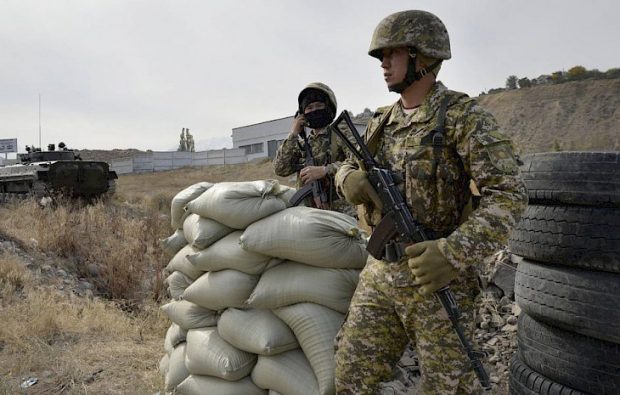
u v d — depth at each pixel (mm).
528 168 2805
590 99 47031
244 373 2902
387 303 2164
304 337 2582
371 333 2195
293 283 2646
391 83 2123
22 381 3887
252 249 2719
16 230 9266
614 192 2498
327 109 3867
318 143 3875
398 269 2090
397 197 2057
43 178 13516
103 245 8781
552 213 2713
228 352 2906
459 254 1816
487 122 1925
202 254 3010
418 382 3504
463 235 1835
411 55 2068
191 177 38250
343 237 2631
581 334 2674
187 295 3139
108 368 4215
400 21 2055
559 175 2658
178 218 3654
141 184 34844
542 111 47625
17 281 6598
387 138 2199
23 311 5418
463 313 2055
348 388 2236
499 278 4594
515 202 1839
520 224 2875
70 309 5688
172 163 52562
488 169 1884
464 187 2061
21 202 12672
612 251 2502
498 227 1818
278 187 2920
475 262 1837
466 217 2074
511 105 51000
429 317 2033
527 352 2947
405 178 2076
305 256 2615
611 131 39938
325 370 2473
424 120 2049
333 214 2729
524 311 2980
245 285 2852
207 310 3238
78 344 4730
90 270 7863
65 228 8781
